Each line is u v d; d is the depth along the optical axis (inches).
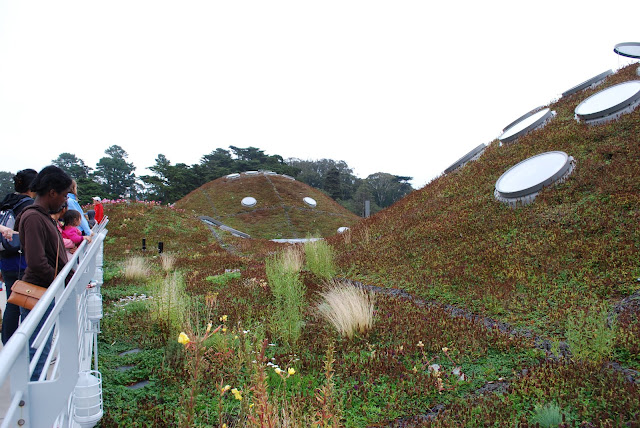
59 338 101.5
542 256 381.4
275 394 168.7
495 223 493.0
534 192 513.3
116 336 280.5
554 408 166.2
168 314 281.6
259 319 310.3
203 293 420.8
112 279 505.7
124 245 914.1
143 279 501.7
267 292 387.2
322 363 225.6
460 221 542.9
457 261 433.1
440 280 392.8
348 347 254.4
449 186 714.8
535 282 343.0
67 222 208.4
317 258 474.3
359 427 172.9
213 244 991.0
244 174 2145.7
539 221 453.7
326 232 1694.1
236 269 605.3
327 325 286.5
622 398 172.1
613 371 201.2
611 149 524.1
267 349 252.8
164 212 1160.2
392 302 340.5
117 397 193.8
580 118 655.8
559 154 547.5
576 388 187.6
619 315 266.4
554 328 271.6
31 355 134.2
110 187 3590.1
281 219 1744.6
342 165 4655.5
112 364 233.8
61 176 143.6
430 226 566.9
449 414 176.9
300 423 138.6
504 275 371.2
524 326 281.9
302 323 283.4
